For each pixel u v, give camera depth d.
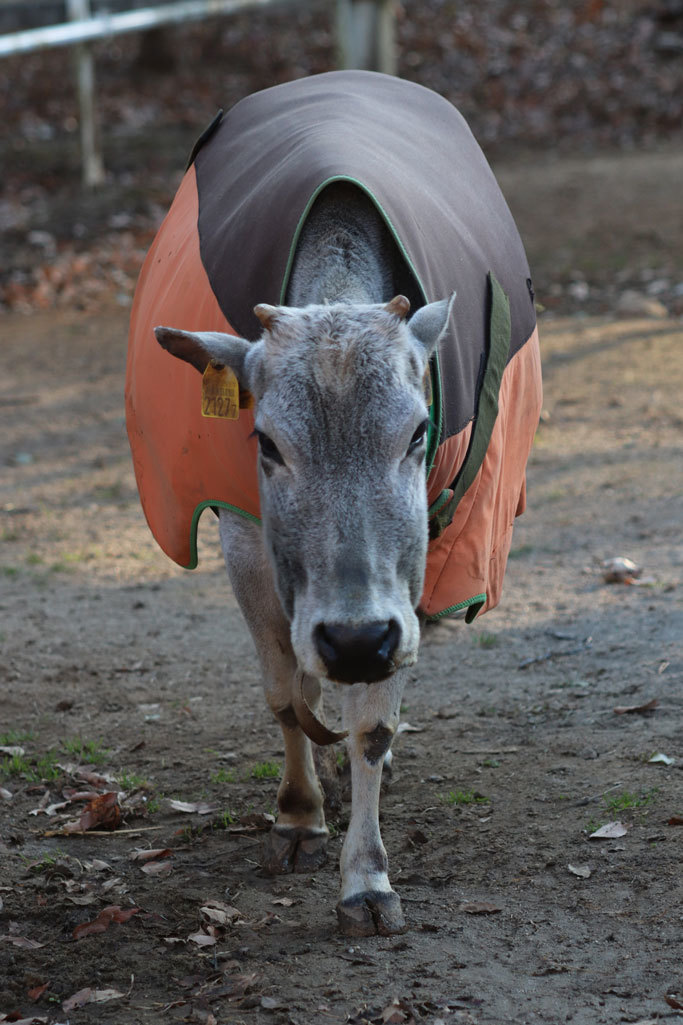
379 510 3.66
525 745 5.71
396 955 4.18
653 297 14.15
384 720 4.30
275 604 4.61
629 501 8.91
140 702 6.50
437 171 5.07
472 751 5.71
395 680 4.29
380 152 4.70
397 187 4.44
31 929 4.46
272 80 24.98
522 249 5.59
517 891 4.54
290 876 4.80
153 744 6.04
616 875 4.56
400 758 5.70
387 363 3.68
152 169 20.70
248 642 7.24
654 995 3.86
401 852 4.88
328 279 4.20
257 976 4.09
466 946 4.22
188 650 7.12
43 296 16.06
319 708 4.79
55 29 18.09
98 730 6.21
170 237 5.47
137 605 7.74
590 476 9.49
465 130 5.82
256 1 19.17
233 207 4.86
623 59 23.36
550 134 21.19
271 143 5.02
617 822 4.89
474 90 23.34
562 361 12.45
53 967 4.22
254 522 4.54
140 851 4.99
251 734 6.11
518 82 23.34
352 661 3.58
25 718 6.32
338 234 4.26
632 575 7.61
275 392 3.72
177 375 4.82
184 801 5.46
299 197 4.34
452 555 4.66
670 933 4.18
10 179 20.45
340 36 16.75
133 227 18.20
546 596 7.51
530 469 9.80
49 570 8.39
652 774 5.25
